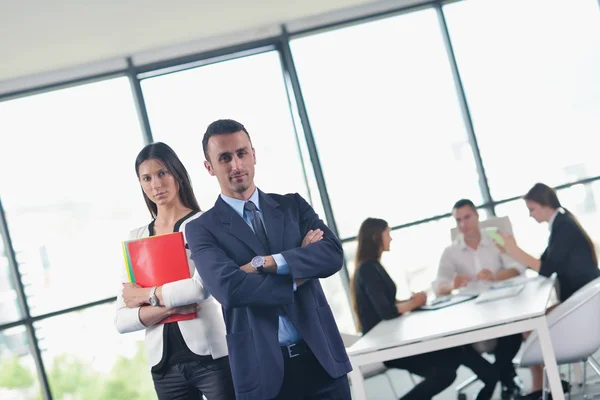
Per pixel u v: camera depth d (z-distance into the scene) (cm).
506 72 718
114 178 668
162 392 291
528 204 538
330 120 705
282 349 253
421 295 503
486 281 539
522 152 712
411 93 714
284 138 702
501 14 720
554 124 715
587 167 713
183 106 685
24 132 658
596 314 413
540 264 533
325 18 701
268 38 695
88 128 668
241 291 249
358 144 705
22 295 642
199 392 294
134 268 289
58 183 661
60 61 636
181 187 308
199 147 684
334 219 698
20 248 648
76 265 657
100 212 665
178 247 288
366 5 707
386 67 713
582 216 711
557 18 721
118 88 674
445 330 383
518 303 422
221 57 694
